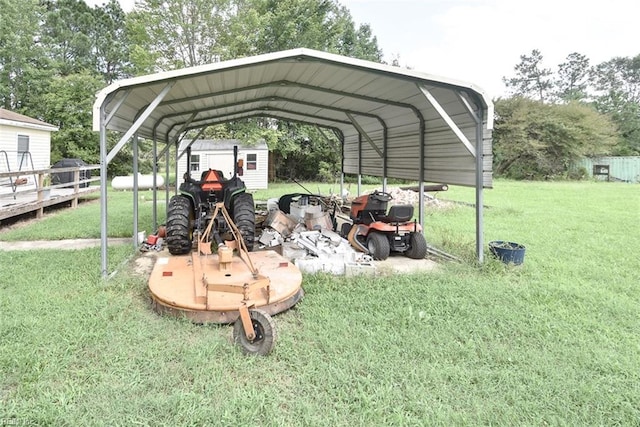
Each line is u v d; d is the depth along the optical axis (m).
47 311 2.97
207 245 3.85
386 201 5.25
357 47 23.81
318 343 2.56
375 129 7.58
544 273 4.31
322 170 20.80
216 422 1.79
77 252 4.96
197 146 15.98
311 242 4.77
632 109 31.31
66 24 24.81
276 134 17.77
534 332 2.79
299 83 5.05
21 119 11.54
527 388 2.11
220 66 3.72
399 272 4.25
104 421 1.79
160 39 17.91
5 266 4.25
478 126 4.43
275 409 1.89
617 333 2.80
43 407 1.87
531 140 22.70
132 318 2.90
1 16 19.03
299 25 18.75
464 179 4.83
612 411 1.94
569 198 12.31
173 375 2.17
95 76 21.12
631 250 5.43
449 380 2.18
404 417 1.85
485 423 1.84
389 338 2.63
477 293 3.55
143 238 5.79
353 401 1.97
